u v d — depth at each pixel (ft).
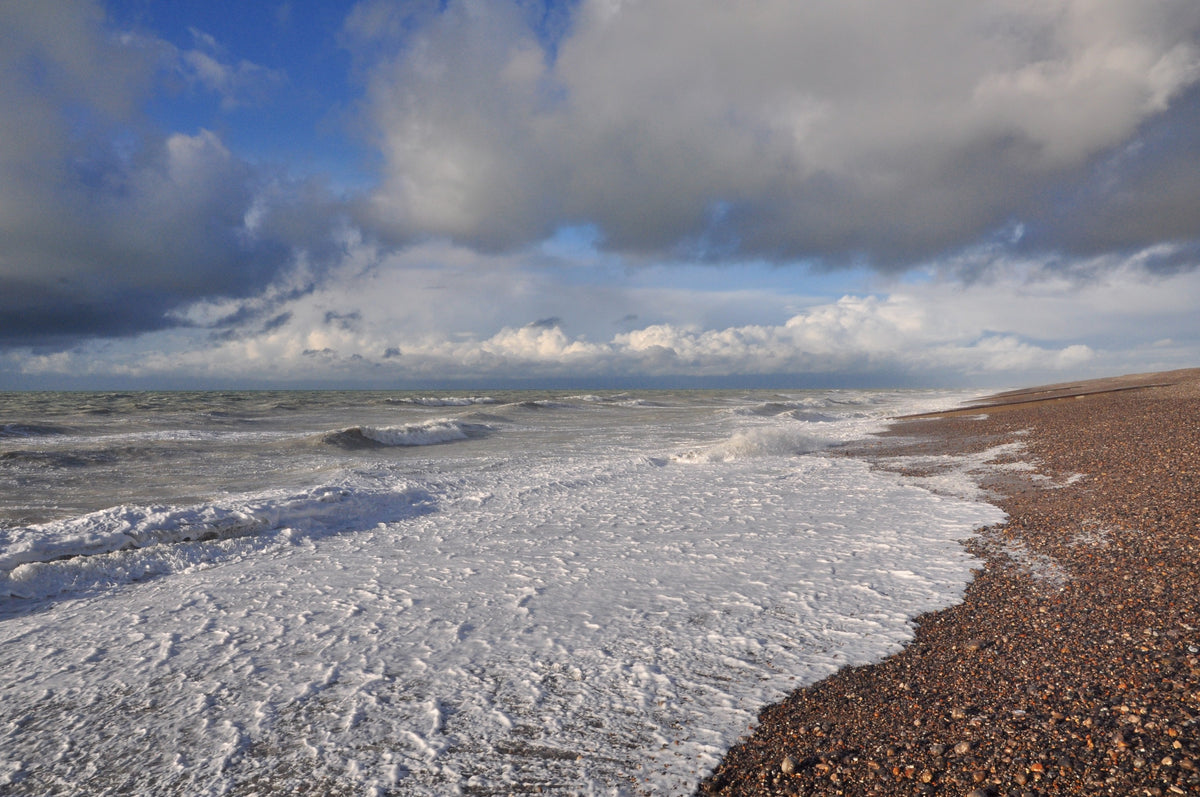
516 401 163.12
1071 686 12.12
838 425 87.15
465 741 11.60
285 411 124.16
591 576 21.91
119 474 46.57
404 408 137.59
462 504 36.04
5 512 33.55
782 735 11.44
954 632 15.69
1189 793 8.57
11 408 117.70
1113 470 33.94
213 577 23.21
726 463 50.88
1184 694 11.20
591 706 12.81
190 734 12.16
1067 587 18.07
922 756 10.35
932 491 35.76
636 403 161.07
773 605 18.30
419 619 18.17
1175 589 16.60
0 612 19.84
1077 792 9.00
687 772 10.47
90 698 13.76
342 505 33.35
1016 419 71.31
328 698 13.43
